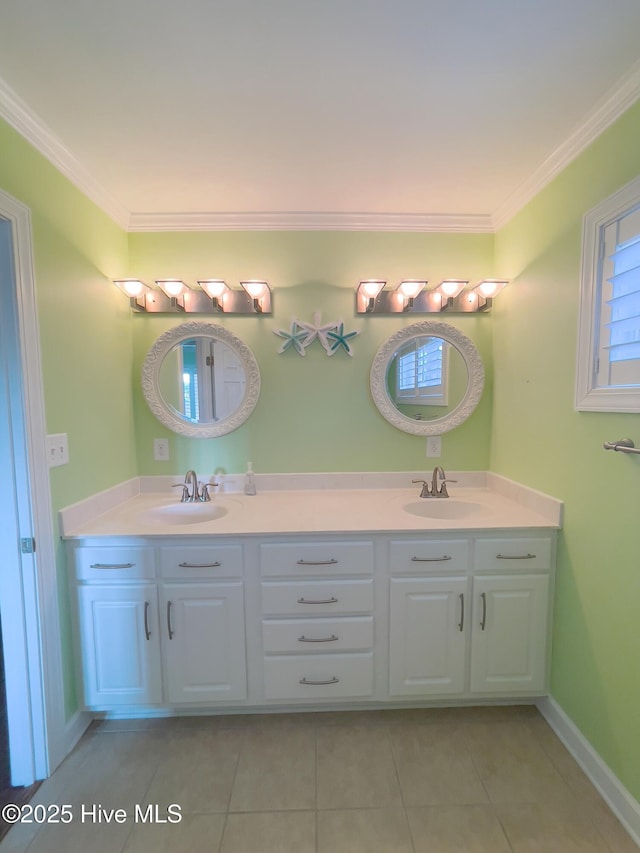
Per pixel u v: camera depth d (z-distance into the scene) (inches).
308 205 79.4
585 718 58.1
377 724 65.8
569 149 60.9
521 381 75.8
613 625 53.2
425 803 52.8
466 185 72.5
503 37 43.7
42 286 57.2
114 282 77.0
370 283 78.4
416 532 64.4
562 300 63.7
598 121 54.8
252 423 86.1
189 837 49.1
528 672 66.7
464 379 87.0
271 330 85.0
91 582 63.4
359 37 43.5
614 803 52.0
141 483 86.0
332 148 61.9
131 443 83.7
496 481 85.4
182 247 83.7
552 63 47.1
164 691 64.8
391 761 58.9
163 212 81.1
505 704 70.1
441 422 87.0
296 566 64.1
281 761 59.0
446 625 65.8
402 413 86.7
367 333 85.8
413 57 46.0
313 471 87.5
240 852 47.4
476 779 56.1
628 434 50.3
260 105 53.0
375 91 50.7
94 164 65.2
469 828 49.8
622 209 50.7
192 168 66.8
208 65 46.7
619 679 52.1
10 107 50.8
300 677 65.6
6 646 55.5
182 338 84.2
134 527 65.8
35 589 55.6
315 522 67.4
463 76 48.6
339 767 57.9
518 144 61.4
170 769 57.9
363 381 86.5
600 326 55.3
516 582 65.5
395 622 65.5
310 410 86.5
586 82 49.7
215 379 85.0
